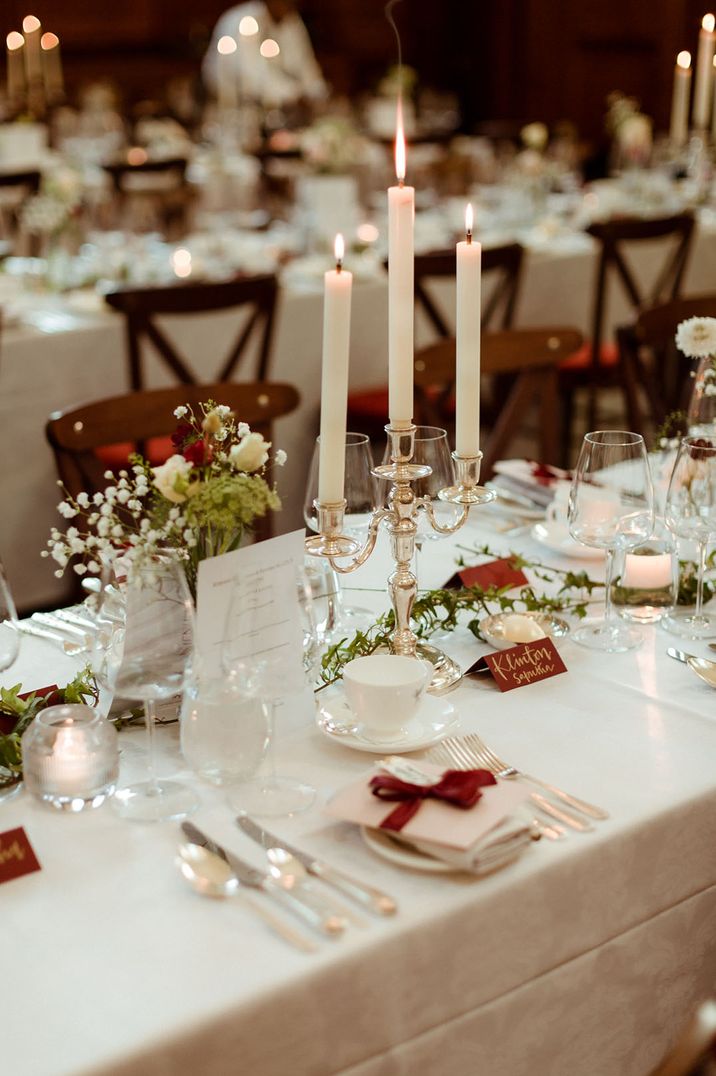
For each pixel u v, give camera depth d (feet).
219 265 14.08
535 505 6.91
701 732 4.58
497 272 14.20
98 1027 3.11
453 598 5.35
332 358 4.30
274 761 4.35
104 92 23.29
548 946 3.83
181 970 3.31
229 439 4.60
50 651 5.39
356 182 16.17
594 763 4.36
